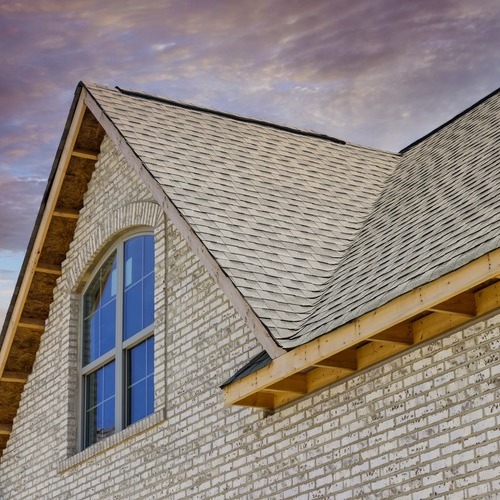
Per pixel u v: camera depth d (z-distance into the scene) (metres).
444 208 11.76
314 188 14.78
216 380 12.80
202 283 13.56
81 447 16.08
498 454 8.81
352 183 15.57
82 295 17.00
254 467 11.71
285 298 11.33
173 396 13.59
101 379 16.12
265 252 12.23
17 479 17.38
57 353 17.02
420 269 9.64
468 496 9.01
